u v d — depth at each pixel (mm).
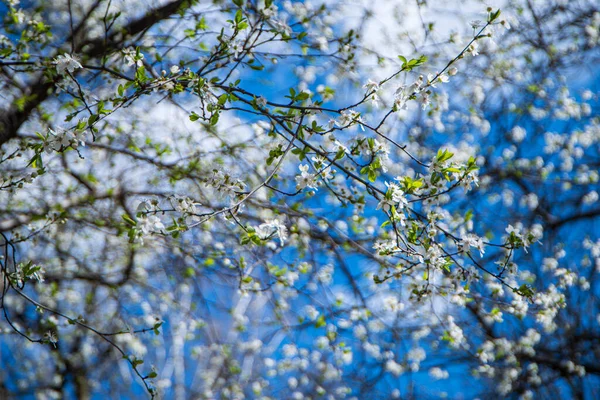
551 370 7891
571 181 8188
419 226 3449
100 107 3281
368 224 6352
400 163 6781
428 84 3363
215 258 6219
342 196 4371
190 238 6262
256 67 3971
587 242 7754
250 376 8586
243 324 7871
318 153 3381
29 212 5723
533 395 7793
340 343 6332
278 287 6492
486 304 6023
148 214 3150
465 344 6594
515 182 8125
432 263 3479
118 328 7660
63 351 8164
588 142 7988
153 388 3756
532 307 5285
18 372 8180
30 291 7035
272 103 3492
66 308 7562
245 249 6172
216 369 8766
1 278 5160
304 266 6066
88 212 6129
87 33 5500
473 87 7504
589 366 7910
